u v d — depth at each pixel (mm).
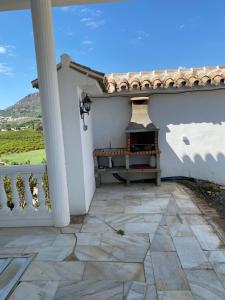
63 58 3926
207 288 2361
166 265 2750
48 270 2736
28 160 5711
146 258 2902
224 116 5984
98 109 6191
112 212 4383
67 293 2363
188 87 5645
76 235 3551
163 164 6254
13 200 3926
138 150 5988
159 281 2488
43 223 3918
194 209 4395
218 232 3486
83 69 3857
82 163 4191
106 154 5797
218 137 6074
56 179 3703
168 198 5023
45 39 3301
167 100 6031
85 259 2930
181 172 6266
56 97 3516
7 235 3652
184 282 2457
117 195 5355
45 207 3924
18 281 2561
